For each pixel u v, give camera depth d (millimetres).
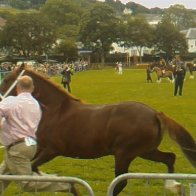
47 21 104750
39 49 104688
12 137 7355
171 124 8195
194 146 8180
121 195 9250
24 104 7395
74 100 8719
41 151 8680
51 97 8680
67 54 106938
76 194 7285
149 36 113062
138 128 8109
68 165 12109
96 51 109562
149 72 47969
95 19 107375
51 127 8547
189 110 23469
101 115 8359
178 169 11500
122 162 8188
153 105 25969
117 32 108375
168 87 40312
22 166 7375
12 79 8891
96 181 10594
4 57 101688
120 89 38500
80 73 76062
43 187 7012
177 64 31719
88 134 8352
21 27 103375
